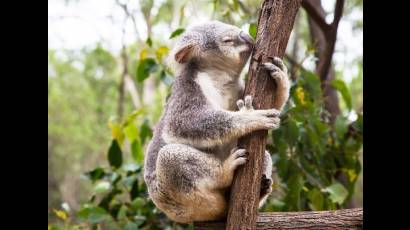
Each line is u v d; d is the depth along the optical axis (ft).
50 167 61.93
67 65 66.23
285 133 19.48
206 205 13.43
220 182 13.12
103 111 61.36
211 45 14.71
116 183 21.53
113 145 21.91
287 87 12.50
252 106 12.26
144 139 22.34
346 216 12.67
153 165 14.96
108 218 20.52
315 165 21.16
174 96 14.26
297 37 40.98
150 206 21.06
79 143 61.67
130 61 54.60
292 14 12.30
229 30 14.92
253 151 12.05
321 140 20.59
